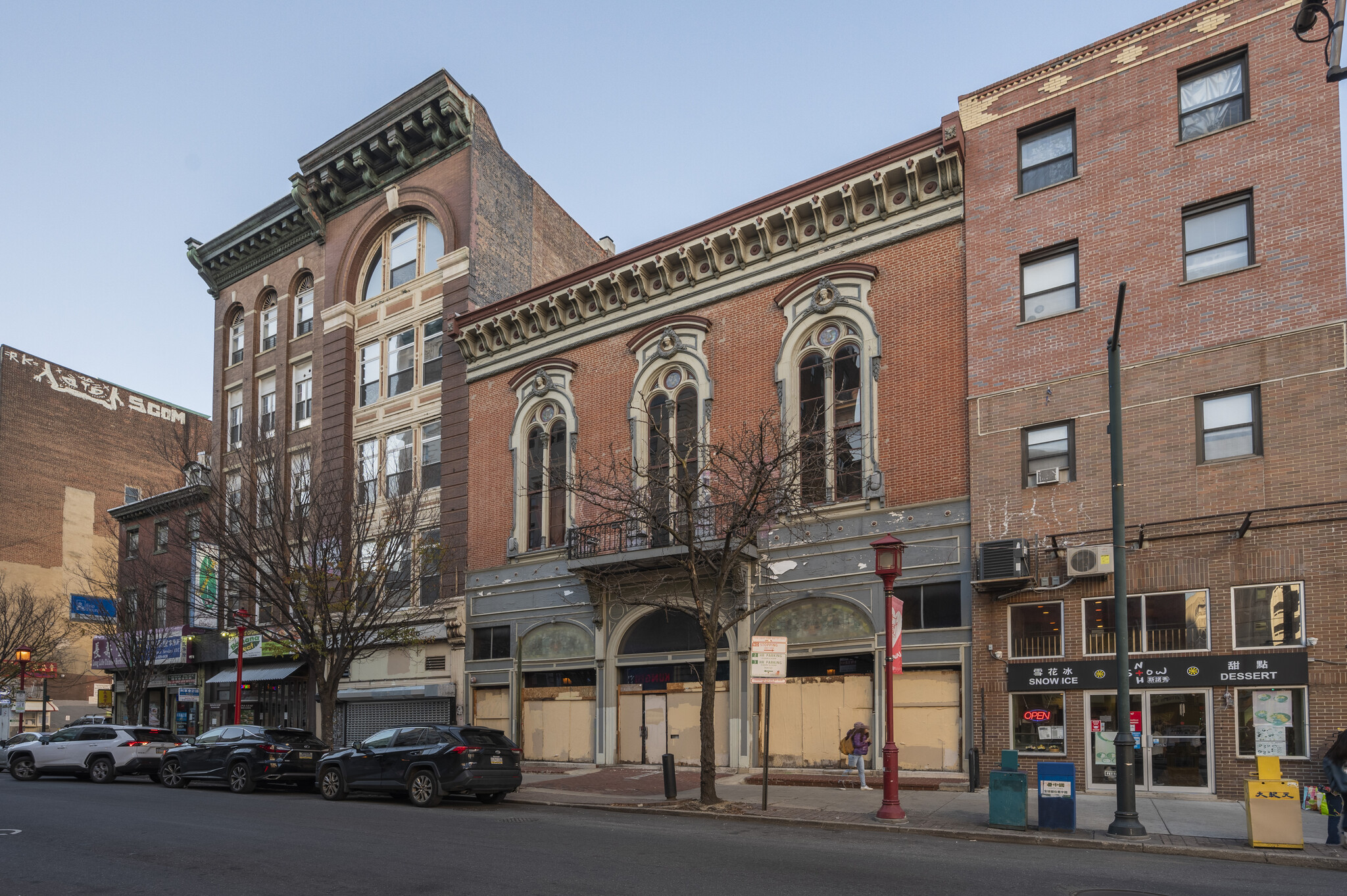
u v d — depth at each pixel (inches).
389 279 1343.5
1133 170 737.6
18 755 996.6
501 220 1285.7
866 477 836.0
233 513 1051.9
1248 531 647.1
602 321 1058.1
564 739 1019.3
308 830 542.9
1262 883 394.3
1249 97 697.0
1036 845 504.4
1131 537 692.7
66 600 2128.4
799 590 852.6
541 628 1056.8
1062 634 713.6
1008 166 800.9
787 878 391.9
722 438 927.0
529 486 1106.1
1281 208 668.1
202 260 1587.1
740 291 945.5
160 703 1593.3
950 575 773.9
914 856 452.1
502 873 402.0
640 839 502.0
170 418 2461.9
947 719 764.6
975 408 780.6
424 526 1150.3
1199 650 657.6
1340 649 604.4
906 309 839.7
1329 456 624.7
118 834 524.4
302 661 1296.8
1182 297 699.4
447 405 1200.2
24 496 2105.1
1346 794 476.1
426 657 1164.5
